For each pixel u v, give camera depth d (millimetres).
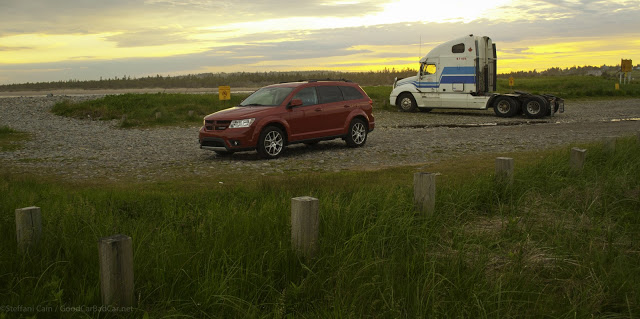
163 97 29859
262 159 12219
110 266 3576
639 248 5184
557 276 4461
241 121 11945
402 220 5582
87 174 10383
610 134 15805
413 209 6078
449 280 4188
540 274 4527
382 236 5211
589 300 3938
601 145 10562
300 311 3857
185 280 4145
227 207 6473
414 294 3891
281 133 12430
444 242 5406
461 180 8211
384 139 16062
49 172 10680
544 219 6363
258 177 9750
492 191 7227
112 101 27875
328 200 6336
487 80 25016
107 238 3648
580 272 4434
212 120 12273
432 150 13227
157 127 21594
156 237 5023
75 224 5375
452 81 25016
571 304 3836
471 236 5449
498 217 6613
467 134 16859
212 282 3961
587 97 37250
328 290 4094
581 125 19031
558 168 8586
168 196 7418
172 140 16859
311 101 13094
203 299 3852
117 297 3619
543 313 3691
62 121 23875
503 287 4074
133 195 7469
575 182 8023
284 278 4312
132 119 23578
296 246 4586
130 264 3672
